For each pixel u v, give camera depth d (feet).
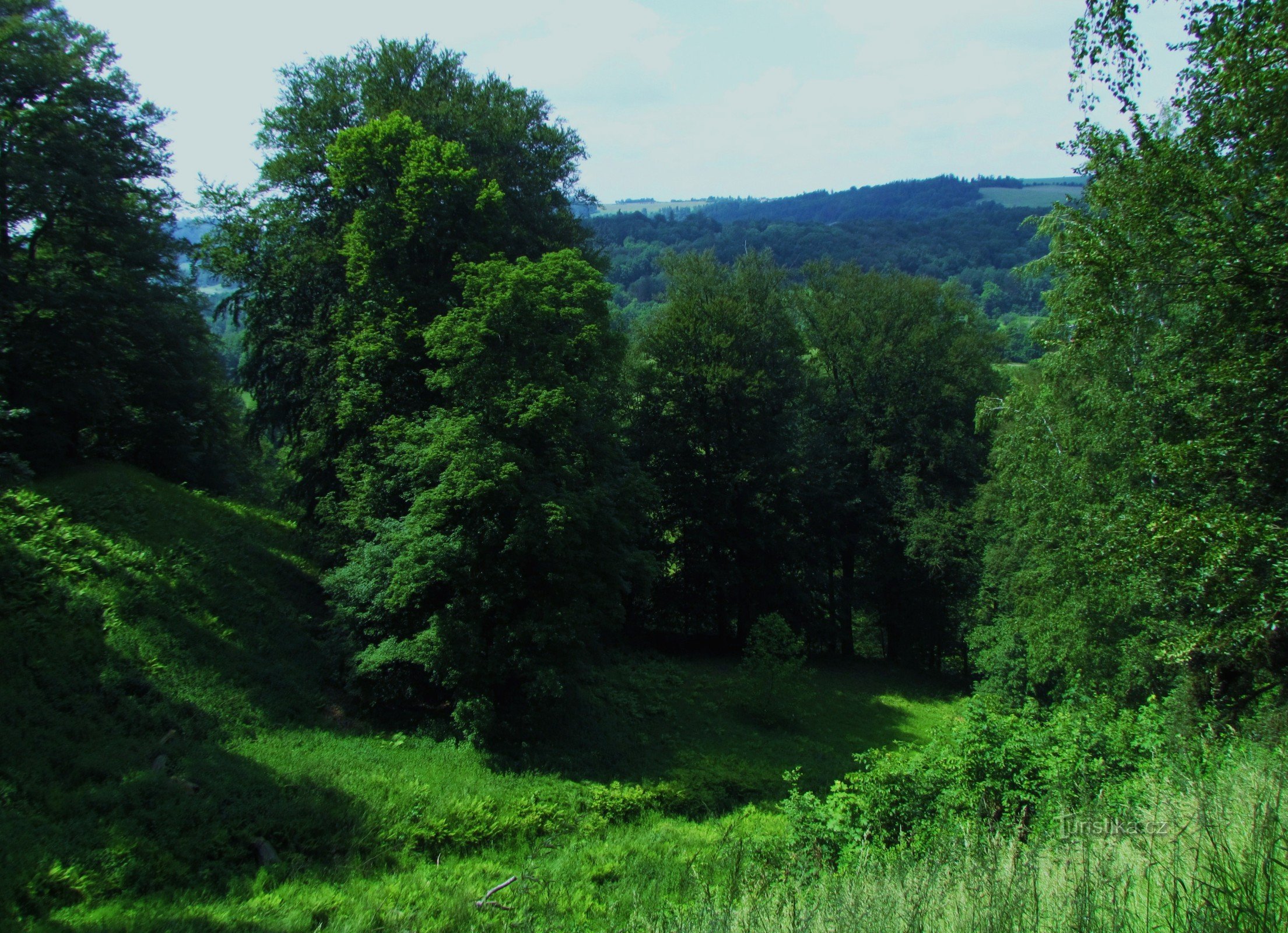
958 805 31.45
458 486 62.44
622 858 45.03
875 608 137.80
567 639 63.57
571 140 101.45
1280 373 33.35
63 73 73.56
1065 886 15.66
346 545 75.15
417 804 49.29
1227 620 34.78
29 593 50.83
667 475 116.67
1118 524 43.09
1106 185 43.42
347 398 74.90
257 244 92.07
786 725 87.25
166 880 36.29
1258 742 27.43
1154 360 54.95
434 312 74.90
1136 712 45.75
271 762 49.96
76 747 42.42
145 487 82.12
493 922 34.68
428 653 61.72
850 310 136.77
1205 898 13.19
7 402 72.49
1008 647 92.07
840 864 29.12
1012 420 80.38
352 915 35.32
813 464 125.29
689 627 124.98
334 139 88.12
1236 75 32.81
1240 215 34.14
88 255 81.20
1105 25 35.35
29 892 31.68
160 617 59.72
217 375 108.88
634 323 131.23
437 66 95.14
